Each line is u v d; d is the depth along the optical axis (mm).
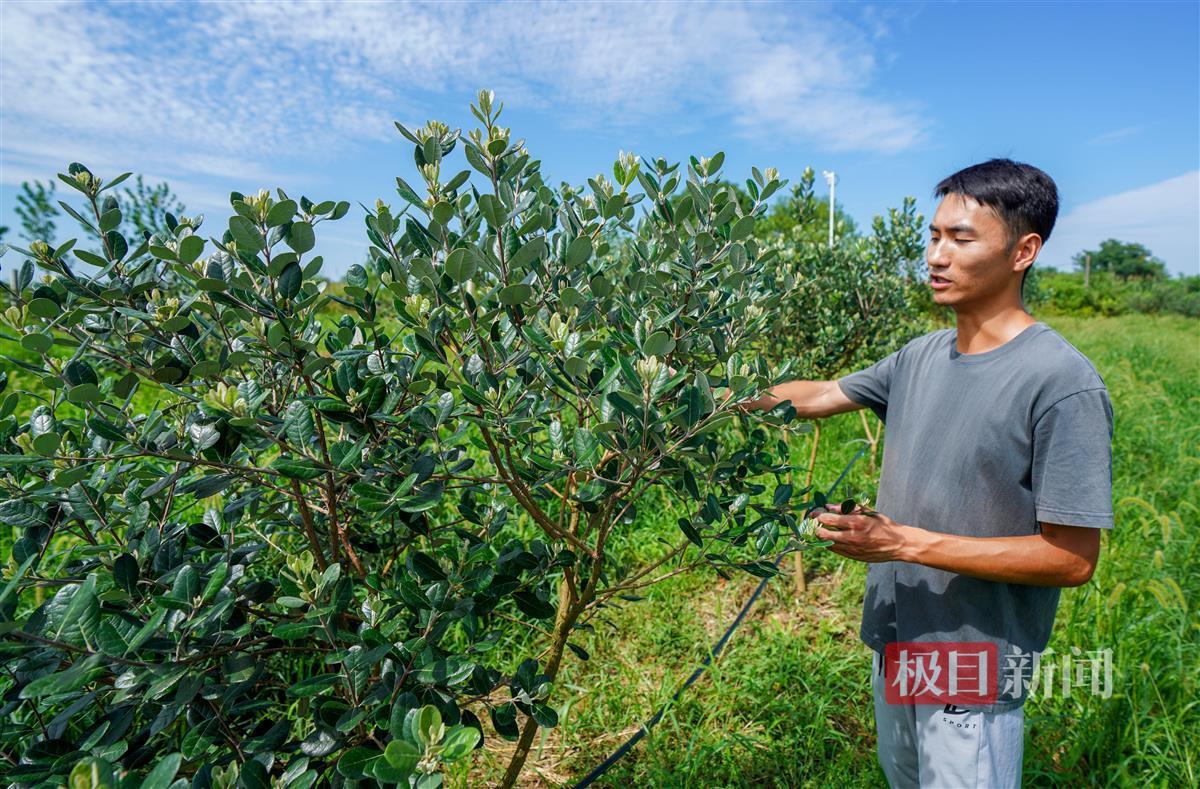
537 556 1623
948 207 1681
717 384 1683
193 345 1412
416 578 1397
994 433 1622
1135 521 4301
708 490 1766
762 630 3617
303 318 1408
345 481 1555
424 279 1308
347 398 1351
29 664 1148
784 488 1719
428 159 1395
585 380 1452
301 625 1171
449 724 1257
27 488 1391
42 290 1338
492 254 1391
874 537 1583
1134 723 2582
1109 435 1508
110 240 1354
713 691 3154
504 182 1408
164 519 1423
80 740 1213
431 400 1517
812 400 2299
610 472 1628
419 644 1234
